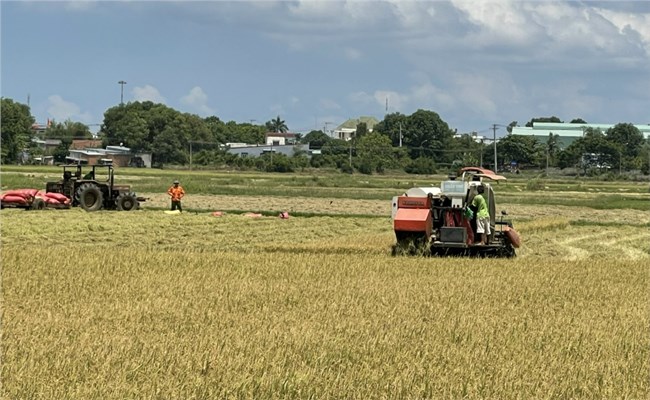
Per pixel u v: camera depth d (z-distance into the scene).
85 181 52.94
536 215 63.03
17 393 12.54
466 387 13.49
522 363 14.77
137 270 26.19
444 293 22.69
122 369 13.74
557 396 13.34
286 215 52.59
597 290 24.28
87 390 12.71
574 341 16.86
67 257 28.17
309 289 22.94
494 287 24.09
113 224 43.78
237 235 41.75
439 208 32.53
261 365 14.01
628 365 15.11
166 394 12.65
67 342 15.63
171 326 17.61
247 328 17.31
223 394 12.73
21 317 18.34
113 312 19.09
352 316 19.05
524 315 19.73
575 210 69.12
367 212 61.47
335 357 14.97
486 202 33.22
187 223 46.34
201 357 14.45
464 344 16.33
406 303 20.94
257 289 22.83
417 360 14.84
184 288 22.83
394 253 32.53
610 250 38.94
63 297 21.23
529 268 28.41
